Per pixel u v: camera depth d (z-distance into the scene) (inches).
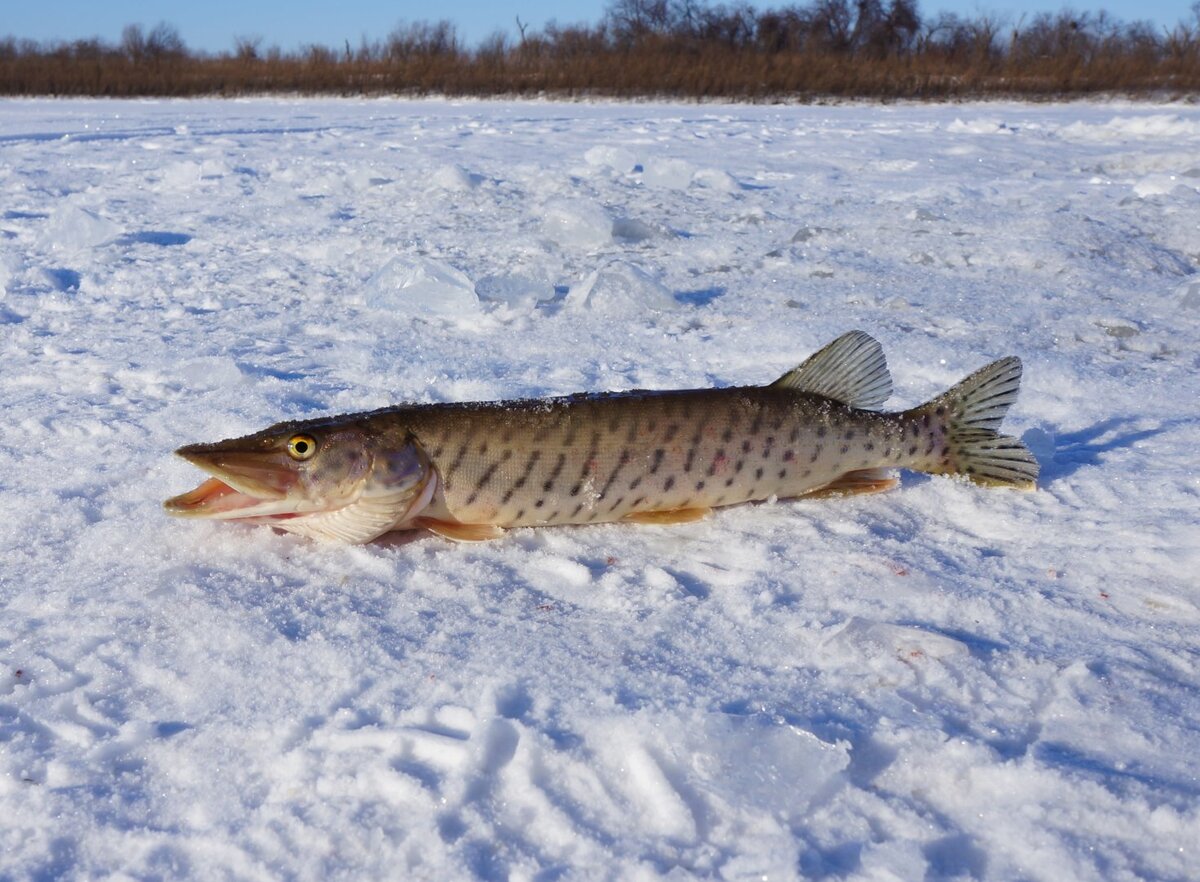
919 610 26.5
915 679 23.3
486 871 18.0
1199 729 21.3
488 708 22.0
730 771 20.0
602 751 20.8
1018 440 33.9
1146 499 33.1
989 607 26.5
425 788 19.6
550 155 136.7
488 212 92.1
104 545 30.4
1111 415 42.1
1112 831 18.5
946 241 76.2
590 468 30.6
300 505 28.9
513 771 20.2
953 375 48.4
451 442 30.0
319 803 19.6
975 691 22.9
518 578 28.6
